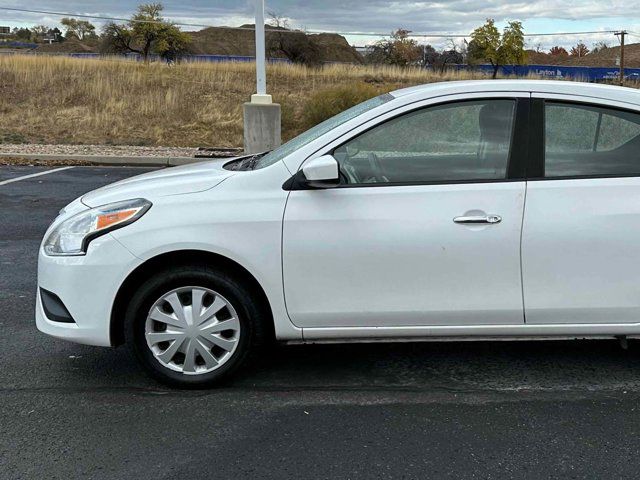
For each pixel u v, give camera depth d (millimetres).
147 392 3854
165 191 3748
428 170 3727
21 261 6535
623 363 4266
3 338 4645
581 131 3729
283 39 36312
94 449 3252
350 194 3652
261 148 13609
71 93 20359
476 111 3750
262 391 3877
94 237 3666
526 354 4430
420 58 40781
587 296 3697
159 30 40438
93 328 3707
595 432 3400
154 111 19188
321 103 17984
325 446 3277
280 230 3633
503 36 33438
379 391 3885
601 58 60500
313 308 3719
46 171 12438
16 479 2998
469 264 3656
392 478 3006
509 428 3443
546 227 3623
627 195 3639
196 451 3234
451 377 4074
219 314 3789
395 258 3652
